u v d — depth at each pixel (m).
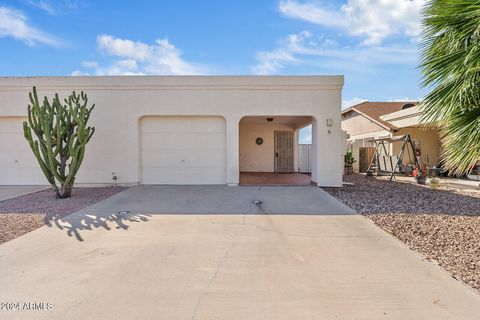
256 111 11.74
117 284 3.91
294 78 11.64
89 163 11.89
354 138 23.67
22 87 11.82
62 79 11.76
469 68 4.16
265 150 18.44
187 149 12.20
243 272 4.25
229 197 9.56
